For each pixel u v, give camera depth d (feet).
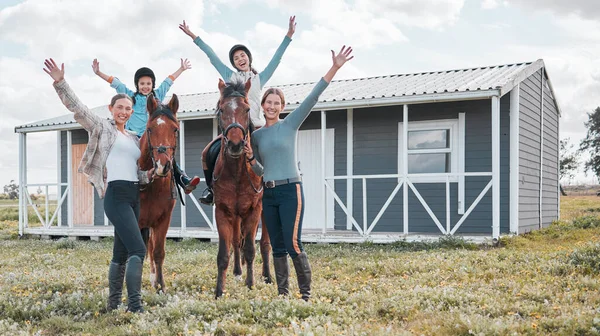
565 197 141.28
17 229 60.80
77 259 34.42
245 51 23.12
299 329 14.49
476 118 40.06
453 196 40.52
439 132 41.14
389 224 42.16
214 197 19.99
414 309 17.40
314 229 43.88
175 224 50.14
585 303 17.58
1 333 16.01
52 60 17.48
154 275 23.21
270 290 20.36
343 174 43.73
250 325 16.06
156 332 15.47
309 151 45.19
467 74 44.29
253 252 21.42
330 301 19.20
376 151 42.65
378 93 38.83
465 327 14.92
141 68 22.98
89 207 55.21
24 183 52.44
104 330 16.67
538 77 47.19
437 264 26.53
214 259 31.50
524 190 42.42
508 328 14.62
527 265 25.08
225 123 18.11
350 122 43.42
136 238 18.34
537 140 46.83
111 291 19.07
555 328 15.05
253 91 22.27
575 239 39.11
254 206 20.42
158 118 18.42
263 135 18.99
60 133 55.26
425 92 36.42
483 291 19.77
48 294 21.26
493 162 35.22
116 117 19.16
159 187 20.20
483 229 39.78
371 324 16.14
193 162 49.03
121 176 18.39
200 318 16.67
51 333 17.11
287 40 23.40
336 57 18.11
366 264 27.76
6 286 23.07
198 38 24.34
